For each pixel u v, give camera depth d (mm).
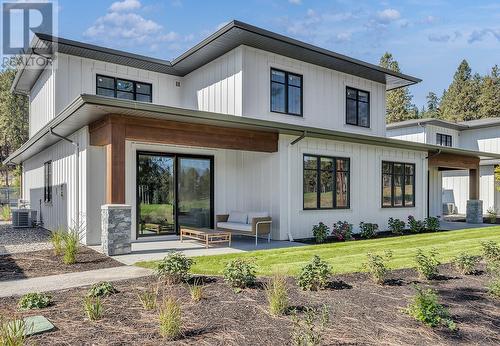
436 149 14305
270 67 11734
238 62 11195
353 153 12438
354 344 3447
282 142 10664
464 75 53250
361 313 4215
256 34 10430
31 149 13922
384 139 12281
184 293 4859
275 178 10688
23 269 6410
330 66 13078
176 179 10969
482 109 46875
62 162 11352
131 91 13031
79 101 6918
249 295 4777
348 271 6211
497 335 3719
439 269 6422
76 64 11992
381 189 13258
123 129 7863
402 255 7762
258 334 3602
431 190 18672
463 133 24734
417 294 4375
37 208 15266
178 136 8609
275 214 10648
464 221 17547
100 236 9344
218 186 11828
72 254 6906
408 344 3475
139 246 9141
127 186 10016
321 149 11562
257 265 6676
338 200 11977
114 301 4527
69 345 3324
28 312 4152
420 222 13430
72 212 10141
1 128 35500
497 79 48781
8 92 35562
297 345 3283
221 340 3467
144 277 5781
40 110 14289
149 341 3426
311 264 5285
